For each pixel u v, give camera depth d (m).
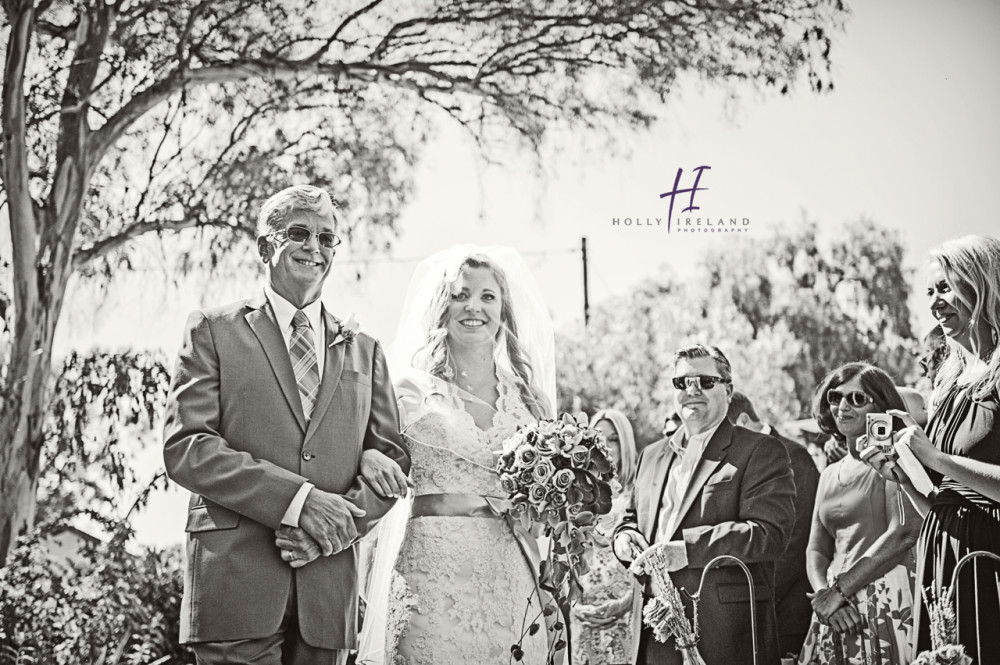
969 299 5.15
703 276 5.92
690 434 5.14
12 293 5.77
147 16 6.17
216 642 3.00
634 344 5.86
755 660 4.86
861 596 4.92
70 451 5.66
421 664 3.33
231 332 3.21
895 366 5.52
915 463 4.98
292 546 3.04
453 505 3.43
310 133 6.20
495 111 6.20
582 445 3.36
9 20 5.95
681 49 6.12
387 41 6.28
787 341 5.73
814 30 6.00
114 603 4.93
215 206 6.11
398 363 3.79
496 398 3.68
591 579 4.92
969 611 4.63
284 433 3.16
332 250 3.38
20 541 5.27
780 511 5.00
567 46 6.21
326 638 3.08
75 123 6.01
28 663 4.62
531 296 3.91
